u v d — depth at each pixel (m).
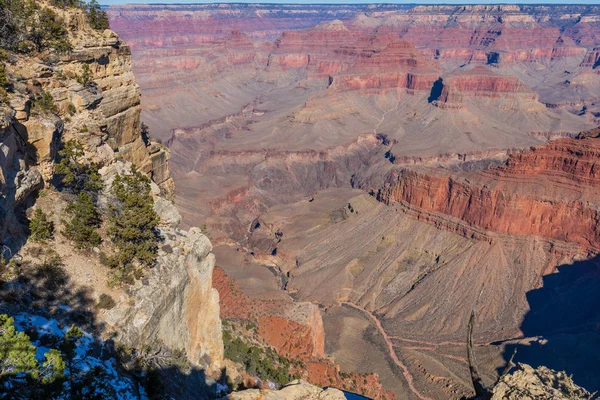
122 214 31.03
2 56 30.84
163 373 27.47
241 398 24.98
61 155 32.75
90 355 22.41
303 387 27.86
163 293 29.81
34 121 29.42
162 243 33.25
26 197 28.61
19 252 25.98
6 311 22.34
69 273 26.72
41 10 34.69
